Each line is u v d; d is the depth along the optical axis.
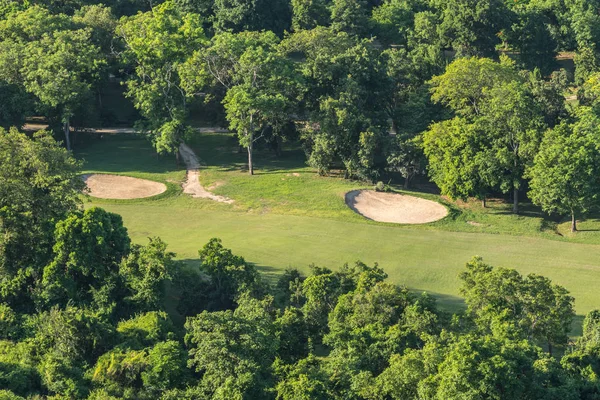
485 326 89.75
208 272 100.62
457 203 148.75
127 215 138.62
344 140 152.25
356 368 80.12
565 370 79.81
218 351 79.12
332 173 158.25
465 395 70.44
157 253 99.19
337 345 85.75
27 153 108.81
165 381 80.25
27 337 92.25
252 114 152.00
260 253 122.81
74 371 81.81
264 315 88.75
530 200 150.88
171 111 157.25
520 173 142.12
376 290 91.12
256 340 80.88
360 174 152.12
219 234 131.12
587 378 78.50
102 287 98.31
